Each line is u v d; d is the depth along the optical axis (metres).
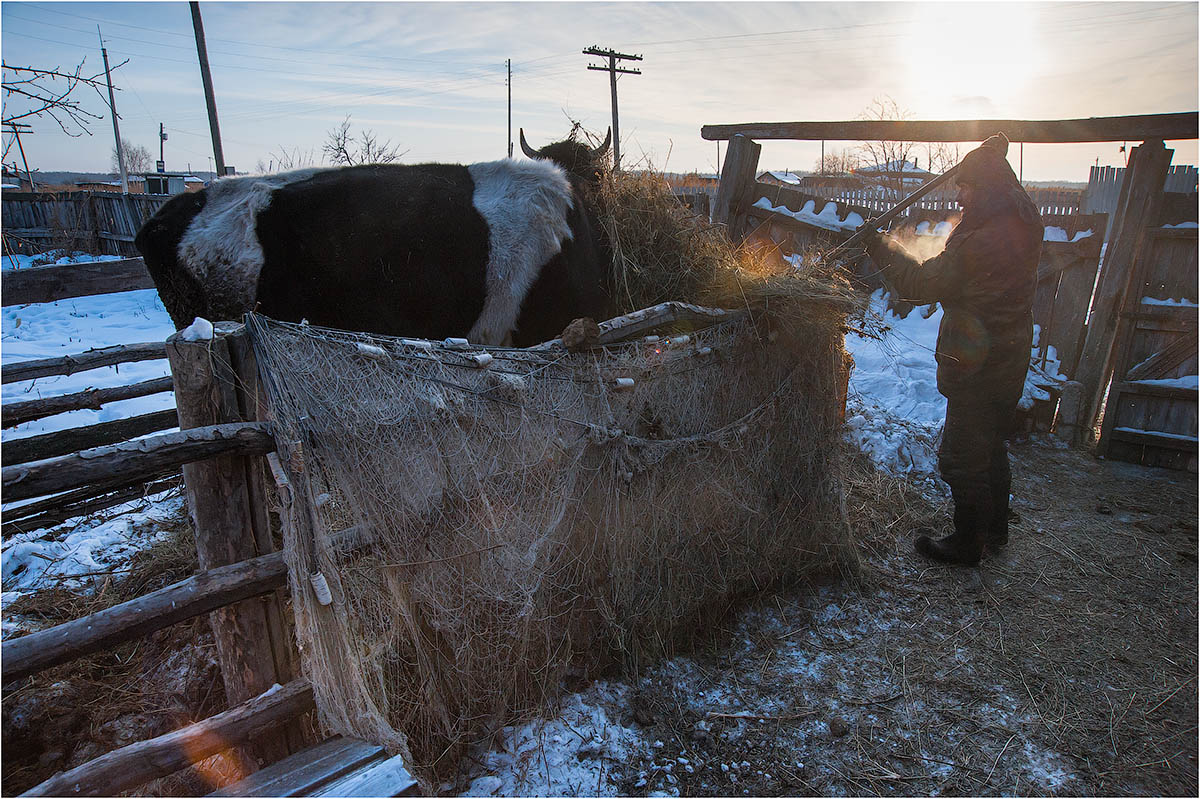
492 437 2.34
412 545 2.20
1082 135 4.93
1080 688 2.83
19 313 9.06
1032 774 2.43
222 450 1.82
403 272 3.06
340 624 1.95
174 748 1.76
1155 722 2.65
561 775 2.35
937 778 2.41
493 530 2.37
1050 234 5.67
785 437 3.29
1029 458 5.24
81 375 6.27
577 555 2.63
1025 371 3.44
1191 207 4.99
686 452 2.91
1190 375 5.04
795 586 3.44
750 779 2.40
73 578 3.24
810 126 5.71
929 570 3.67
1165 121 4.70
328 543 1.97
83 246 14.86
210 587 1.86
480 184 3.37
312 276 2.93
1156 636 3.16
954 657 3.01
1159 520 4.27
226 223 2.88
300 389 1.97
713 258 3.58
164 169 33.66
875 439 4.90
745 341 3.12
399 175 3.20
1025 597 3.45
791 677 2.88
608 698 2.69
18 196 15.57
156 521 3.83
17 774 2.21
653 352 2.81
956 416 3.46
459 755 2.38
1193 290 4.99
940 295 3.35
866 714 2.69
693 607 3.02
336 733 1.91
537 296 3.41
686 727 2.60
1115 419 5.24
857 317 3.29
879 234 3.65
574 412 2.56
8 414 3.13
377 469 2.10
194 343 1.85
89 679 2.57
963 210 3.37
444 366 2.27
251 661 2.04
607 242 3.69
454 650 2.36
